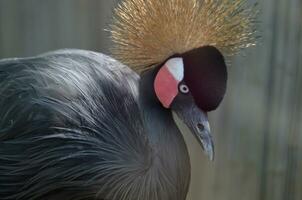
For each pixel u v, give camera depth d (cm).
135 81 368
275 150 389
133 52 365
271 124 388
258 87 387
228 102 389
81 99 363
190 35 362
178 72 361
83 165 362
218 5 363
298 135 388
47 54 368
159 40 363
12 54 400
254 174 390
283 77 386
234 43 364
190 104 361
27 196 363
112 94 365
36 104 362
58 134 362
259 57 386
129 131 364
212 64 360
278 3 384
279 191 390
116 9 367
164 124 364
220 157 391
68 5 395
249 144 390
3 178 362
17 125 362
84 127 363
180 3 363
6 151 362
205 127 361
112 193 363
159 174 363
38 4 396
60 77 364
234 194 392
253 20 368
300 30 384
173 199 364
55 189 363
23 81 363
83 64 366
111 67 367
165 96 362
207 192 393
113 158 363
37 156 362
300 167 389
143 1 364
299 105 387
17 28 398
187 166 365
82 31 395
